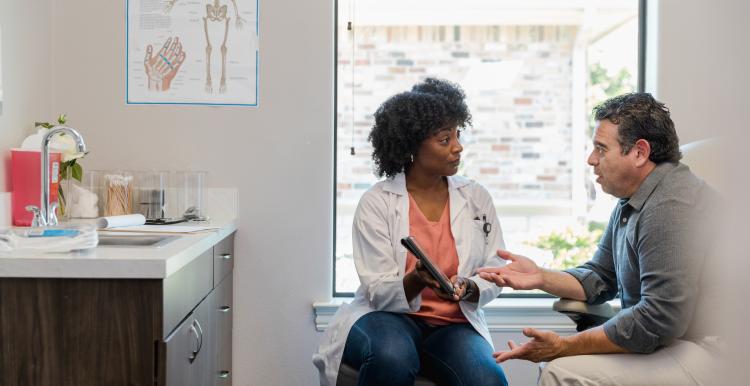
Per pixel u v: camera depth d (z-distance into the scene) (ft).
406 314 6.51
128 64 8.54
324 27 8.63
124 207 7.91
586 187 11.73
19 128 7.38
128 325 4.81
